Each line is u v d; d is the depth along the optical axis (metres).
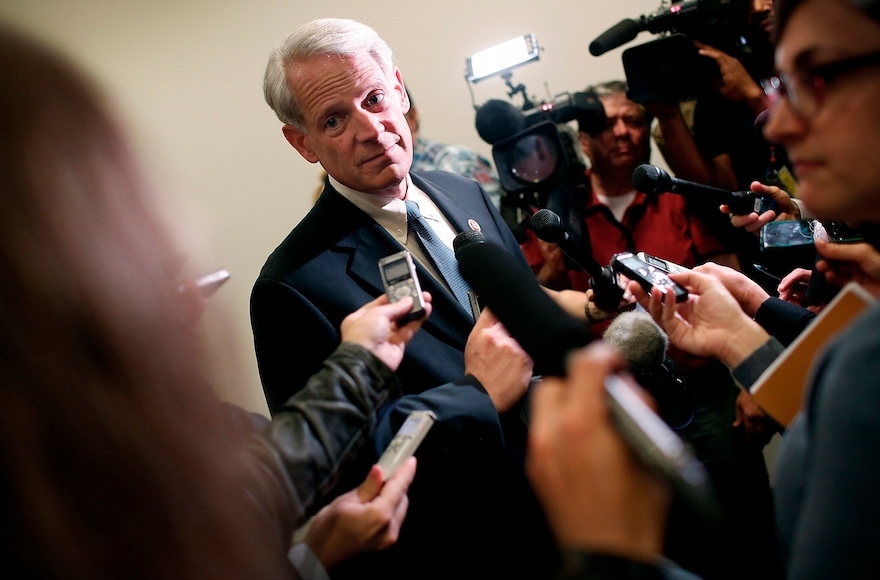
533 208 2.21
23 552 0.44
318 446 0.83
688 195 1.51
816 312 1.34
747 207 1.58
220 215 3.29
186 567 0.46
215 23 3.17
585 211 2.17
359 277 1.44
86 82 0.48
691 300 0.98
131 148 0.50
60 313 0.44
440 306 1.46
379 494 0.92
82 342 0.45
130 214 0.48
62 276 0.44
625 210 2.12
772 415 0.78
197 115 3.25
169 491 0.46
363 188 1.47
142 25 3.18
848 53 0.57
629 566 0.50
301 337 1.42
